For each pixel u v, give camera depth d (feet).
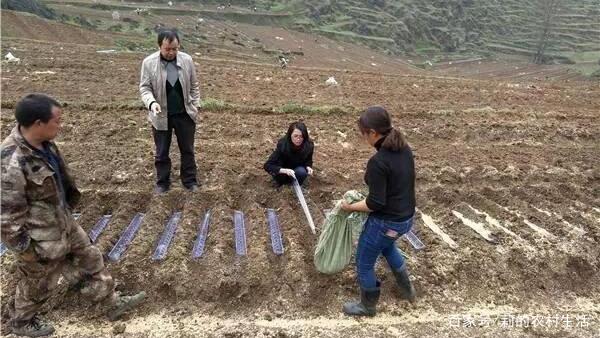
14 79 33.86
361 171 22.56
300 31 172.45
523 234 18.30
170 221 18.03
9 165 10.23
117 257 15.83
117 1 148.15
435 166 23.41
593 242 18.07
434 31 207.41
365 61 138.92
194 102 18.40
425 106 33.68
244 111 29.78
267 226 17.98
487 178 22.52
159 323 13.60
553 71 165.37
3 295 13.87
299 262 15.79
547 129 29.58
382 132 12.26
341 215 14.23
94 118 27.22
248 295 14.61
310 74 43.86
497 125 29.48
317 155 24.16
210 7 167.84
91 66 40.45
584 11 231.71
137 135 25.23
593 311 15.20
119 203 18.94
